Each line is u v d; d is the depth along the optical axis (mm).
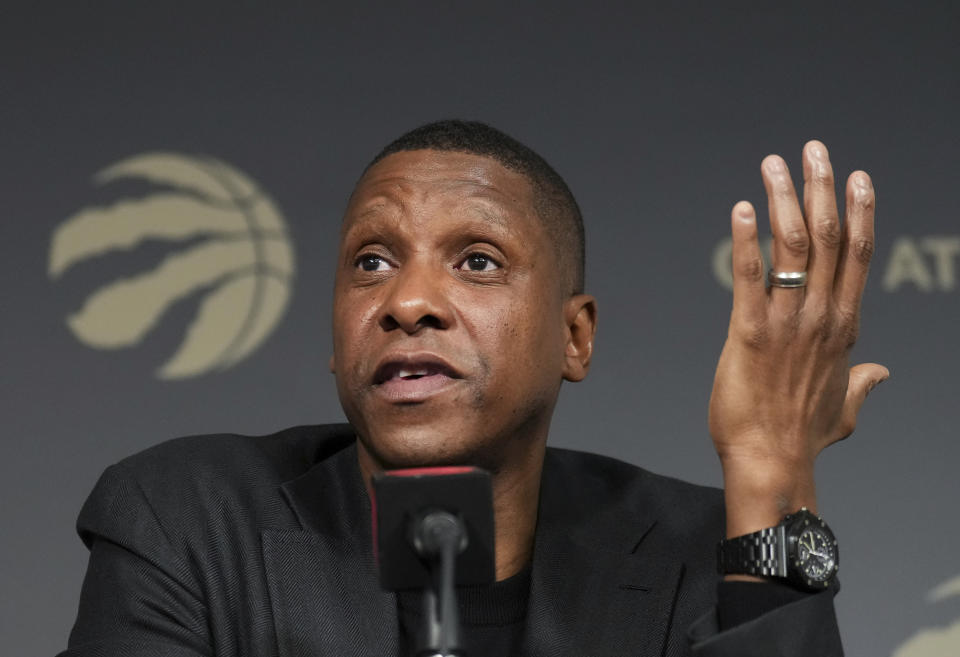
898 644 11062
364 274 5969
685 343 11578
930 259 11711
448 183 5996
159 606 6078
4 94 11125
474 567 4238
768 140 11953
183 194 11242
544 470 7004
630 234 11734
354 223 6047
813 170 5824
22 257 10906
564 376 6535
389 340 5723
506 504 6219
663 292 11648
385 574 4211
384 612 6055
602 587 6430
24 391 10711
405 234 5887
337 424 7594
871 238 5824
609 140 11906
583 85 11984
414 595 6156
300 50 11695
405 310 5652
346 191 11531
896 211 11781
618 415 11414
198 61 11492
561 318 6277
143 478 6488
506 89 11938
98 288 10977
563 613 6273
